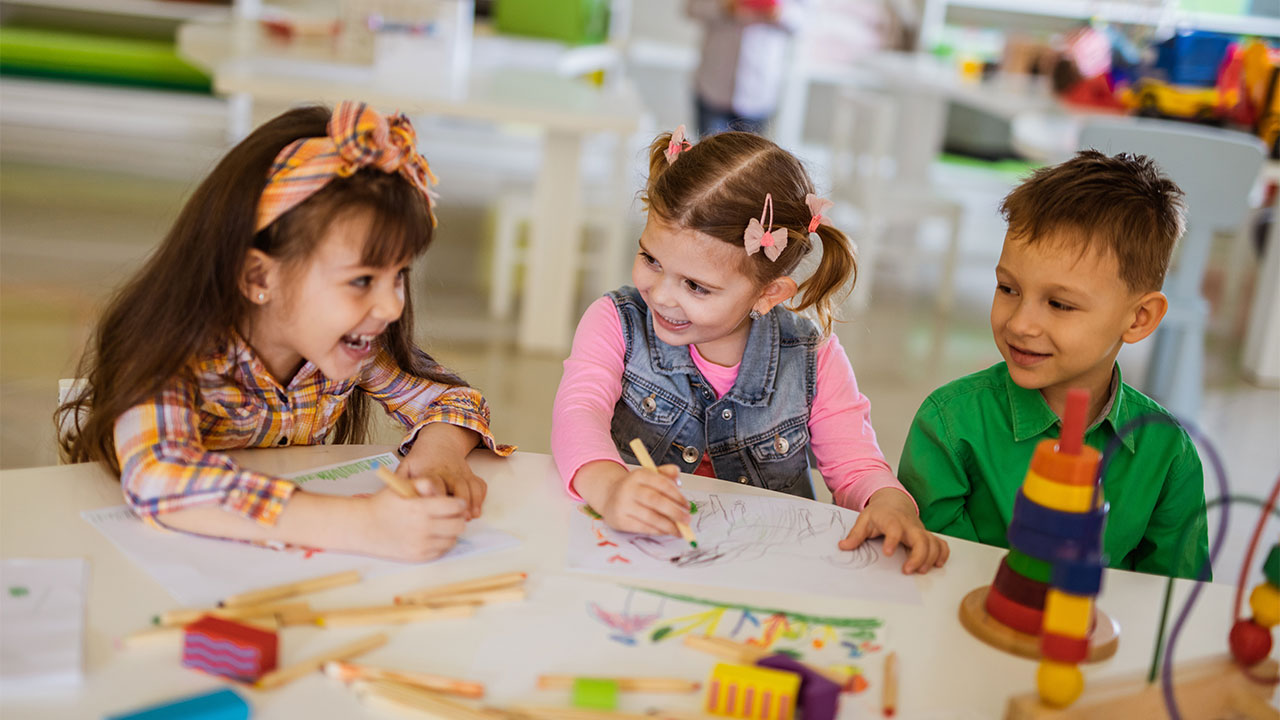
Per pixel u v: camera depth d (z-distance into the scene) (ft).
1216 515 7.62
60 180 13.25
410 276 3.62
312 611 2.44
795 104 17.57
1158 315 3.71
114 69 15.70
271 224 2.94
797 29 15.12
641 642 2.44
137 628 2.32
